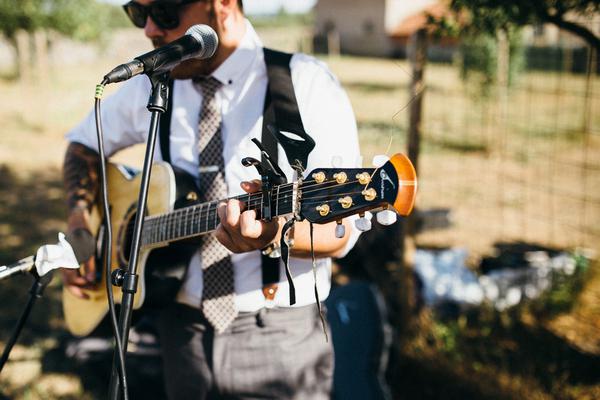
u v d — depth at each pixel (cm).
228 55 179
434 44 312
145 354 283
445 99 1331
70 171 225
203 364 191
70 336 350
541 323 373
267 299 183
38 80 1368
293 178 173
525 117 1105
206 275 184
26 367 338
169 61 139
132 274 135
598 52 264
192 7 172
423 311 364
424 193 679
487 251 498
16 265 156
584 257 427
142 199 136
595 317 381
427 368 323
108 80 132
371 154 827
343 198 135
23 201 627
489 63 884
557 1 242
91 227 221
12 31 1238
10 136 917
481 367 326
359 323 275
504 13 247
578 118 1086
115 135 217
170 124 194
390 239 439
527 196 667
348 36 2944
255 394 188
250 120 182
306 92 178
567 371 320
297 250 167
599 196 659
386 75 2022
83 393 319
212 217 169
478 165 806
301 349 189
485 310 374
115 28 1481
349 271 449
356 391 243
